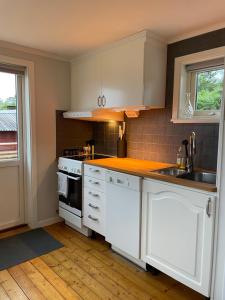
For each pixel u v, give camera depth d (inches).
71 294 71.2
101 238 106.8
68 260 89.0
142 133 107.6
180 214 68.8
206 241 63.3
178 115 93.3
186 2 65.0
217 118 82.5
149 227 78.4
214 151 83.4
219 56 80.6
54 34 89.7
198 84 92.1
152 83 90.3
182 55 90.5
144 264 83.0
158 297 70.6
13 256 91.1
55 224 122.0
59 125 121.6
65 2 66.2
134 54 89.0
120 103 96.0
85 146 133.2
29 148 112.6
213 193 61.3
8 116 110.9
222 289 61.4
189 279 68.1
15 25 81.9
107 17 75.0
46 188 119.3
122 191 85.5
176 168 88.8
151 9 69.4
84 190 104.7
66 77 122.6
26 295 70.5
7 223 114.0
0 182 110.5
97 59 106.0
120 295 71.1
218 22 77.6
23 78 111.2
